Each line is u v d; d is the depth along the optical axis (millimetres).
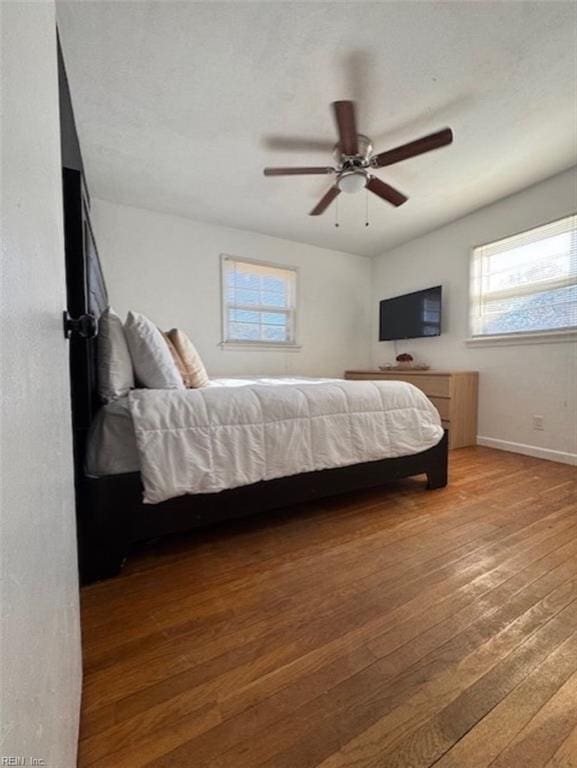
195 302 3602
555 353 2760
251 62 1690
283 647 937
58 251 684
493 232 3180
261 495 1546
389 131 2170
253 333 3992
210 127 2158
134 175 2715
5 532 297
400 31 1542
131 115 2043
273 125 2139
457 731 714
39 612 398
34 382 419
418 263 4012
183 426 1353
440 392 3211
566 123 2127
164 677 843
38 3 529
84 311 1229
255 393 1586
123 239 3244
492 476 2373
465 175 2691
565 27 1528
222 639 964
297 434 1620
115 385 1406
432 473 2111
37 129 495
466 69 1742
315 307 4344
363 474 1856
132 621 1032
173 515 1357
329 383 2000
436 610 1077
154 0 1394
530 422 2928
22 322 372
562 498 1975
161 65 1694
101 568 1235
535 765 651
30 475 383
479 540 1506
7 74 344
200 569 1300
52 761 432
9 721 292
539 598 1132
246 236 3838
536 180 2779
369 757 668
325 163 2549
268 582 1221
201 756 672
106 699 784
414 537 1535
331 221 3576
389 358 4469
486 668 866
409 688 813
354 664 881
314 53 1645
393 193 2365
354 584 1208
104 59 1652
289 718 744
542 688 810
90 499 1239
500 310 3170
